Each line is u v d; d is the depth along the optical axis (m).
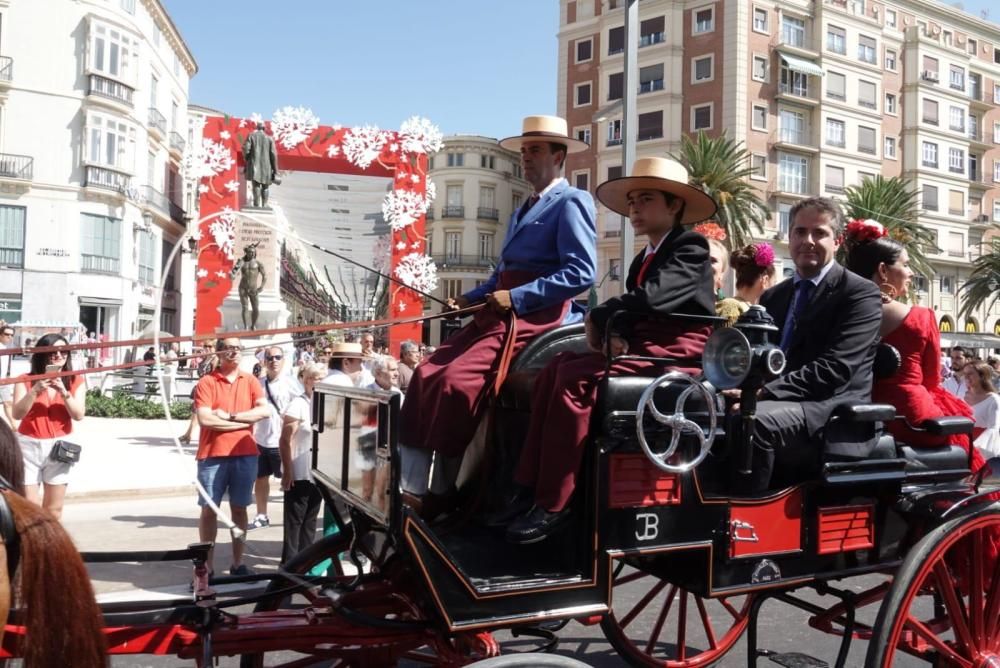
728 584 3.46
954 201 52.81
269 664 4.87
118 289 36.28
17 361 14.48
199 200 17.20
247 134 17.61
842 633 4.05
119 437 15.54
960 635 3.78
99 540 8.08
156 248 42.00
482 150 63.16
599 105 46.53
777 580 3.58
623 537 3.19
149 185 39.84
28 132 33.81
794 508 3.64
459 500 3.90
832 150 45.72
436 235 63.47
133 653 2.74
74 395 6.97
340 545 4.04
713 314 3.65
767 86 43.78
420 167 18.83
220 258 16.64
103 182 35.31
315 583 3.46
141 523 8.95
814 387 3.87
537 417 3.36
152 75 41.06
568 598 3.09
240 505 6.68
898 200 39.31
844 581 6.88
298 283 16.98
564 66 48.16
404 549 2.84
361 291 18.52
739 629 4.80
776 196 43.81
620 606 6.16
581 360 3.36
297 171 18.75
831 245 4.32
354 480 3.41
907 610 3.48
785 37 44.66
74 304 34.69
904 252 4.80
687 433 3.31
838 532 3.76
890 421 4.29
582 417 3.17
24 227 33.84
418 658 3.41
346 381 7.03
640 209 3.90
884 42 49.16
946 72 52.19
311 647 3.16
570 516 3.22
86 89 34.88
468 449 3.91
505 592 2.95
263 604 3.69
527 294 3.82
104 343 2.84
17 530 2.26
